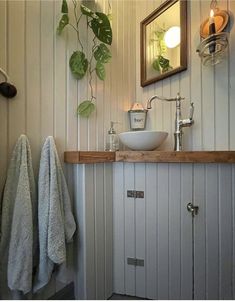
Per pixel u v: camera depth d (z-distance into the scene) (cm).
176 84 131
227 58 109
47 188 86
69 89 106
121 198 111
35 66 92
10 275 75
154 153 100
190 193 99
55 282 99
